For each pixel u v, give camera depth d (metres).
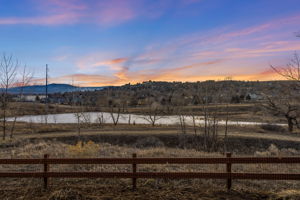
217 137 26.14
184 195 5.33
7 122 41.28
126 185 6.03
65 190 5.64
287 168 8.64
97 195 5.37
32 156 11.05
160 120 56.16
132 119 59.16
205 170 7.80
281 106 29.23
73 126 38.91
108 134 29.72
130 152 12.79
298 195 5.08
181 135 28.31
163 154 11.98
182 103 41.53
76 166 8.34
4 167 8.63
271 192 5.47
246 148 24.14
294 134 30.72
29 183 6.31
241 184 6.30
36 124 40.41
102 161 5.69
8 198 5.26
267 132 32.47
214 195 5.32
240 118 50.94
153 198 5.16
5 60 23.95
